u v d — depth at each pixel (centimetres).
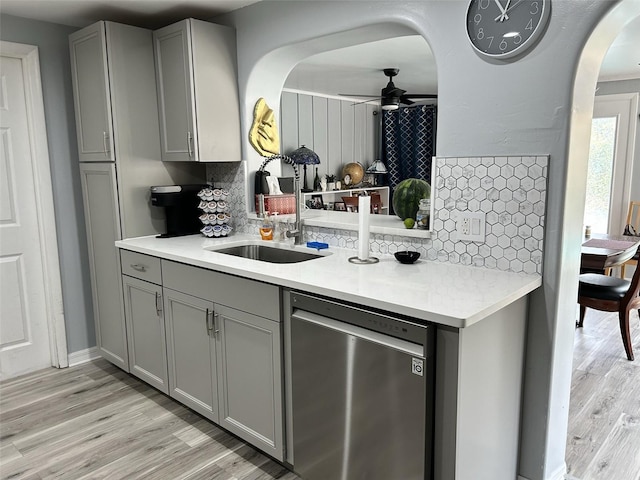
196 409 247
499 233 191
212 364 232
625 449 228
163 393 282
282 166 561
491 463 176
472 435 158
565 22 165
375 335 161
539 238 181
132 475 208
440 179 205
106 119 273
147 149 290
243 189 296
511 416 186
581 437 237
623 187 495
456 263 206
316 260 220
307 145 595
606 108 497
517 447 195
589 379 300
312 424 189
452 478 152
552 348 183
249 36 271
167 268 249
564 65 167
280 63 277
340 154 648
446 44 195
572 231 183
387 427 162
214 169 315
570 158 172
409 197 228
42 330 315
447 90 198
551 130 173
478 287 170
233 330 218
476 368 155
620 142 492
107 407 266
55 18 287
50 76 295
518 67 178
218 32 271
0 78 283
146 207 295
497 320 164
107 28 265
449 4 192
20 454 224
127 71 275
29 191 300
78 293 321
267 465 215
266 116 293
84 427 246
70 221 312
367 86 559
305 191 573
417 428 153
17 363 306
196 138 268
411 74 486
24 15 279
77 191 313
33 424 249
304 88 571
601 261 327
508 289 167
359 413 170
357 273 194
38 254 308
